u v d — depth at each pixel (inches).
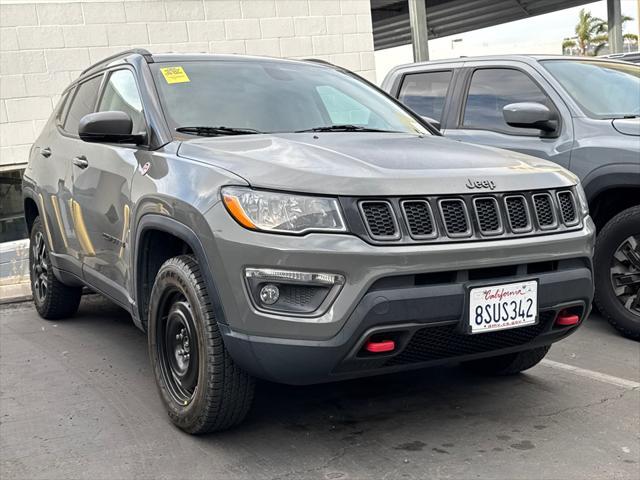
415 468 119.9
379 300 111.1
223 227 117.5
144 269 147.9
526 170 132.3
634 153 184.1
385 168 121.3
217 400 124.8
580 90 212.7
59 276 207.0
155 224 135.5
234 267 115.8
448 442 130.2
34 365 182.9
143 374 172.9
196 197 124.0
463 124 231.6
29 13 324.8
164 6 351.3
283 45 380.8
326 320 111.1
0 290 270.1
